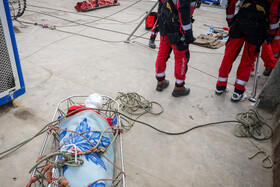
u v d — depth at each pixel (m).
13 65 2.60
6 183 1.98
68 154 1.44
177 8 2.67
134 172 2.17
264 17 2.66
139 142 2.54
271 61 4.04
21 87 2.80
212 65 4.66
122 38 5.60
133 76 3.90
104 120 1.89
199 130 2.82
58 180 1.37
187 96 3.49
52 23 6.25
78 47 4.86
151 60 4.58
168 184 2.10
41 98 3.11
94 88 3.46
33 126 2.63
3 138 2.44
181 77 3.21
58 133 2.23
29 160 2.20
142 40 5.60
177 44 2.86
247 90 3.77
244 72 3.11
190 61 4.73
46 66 3.96
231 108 3.29
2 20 2.33
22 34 5.30
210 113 3.15
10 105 2.86
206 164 2.35
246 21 2.76
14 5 7.60
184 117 3.03
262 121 3.02
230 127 2.92
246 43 2.93
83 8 7.59
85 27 6.17
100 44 5.11
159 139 2.61
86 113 1.82
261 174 2.29
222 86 3.45
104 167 1.55
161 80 3.43
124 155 2.34
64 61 4.19
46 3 8.37
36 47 4.69
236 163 2.39
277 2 2.52
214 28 7.18
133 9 8.71
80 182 1.37
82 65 4.10
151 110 3.10
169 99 3.37
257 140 2.73
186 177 2.19
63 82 3.53
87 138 1.64
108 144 1.79
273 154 2.52
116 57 4.54
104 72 3.93
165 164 2.30
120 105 3.10
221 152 2.52
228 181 2.19
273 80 3.01
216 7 10.75
